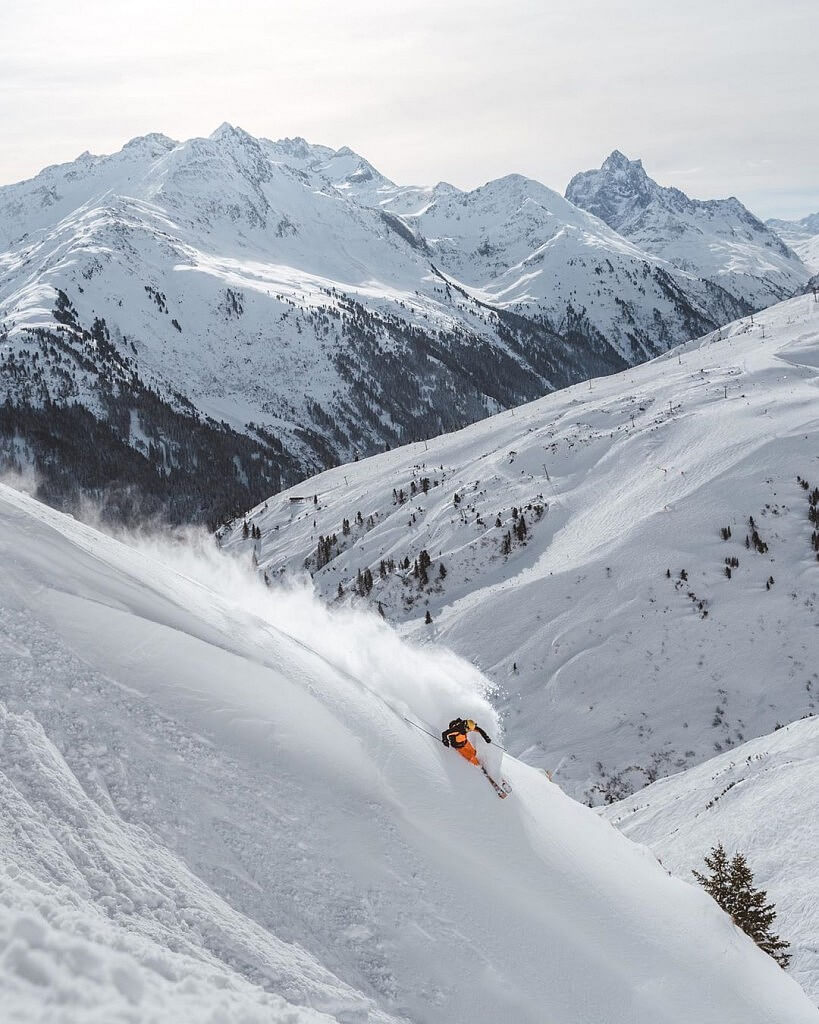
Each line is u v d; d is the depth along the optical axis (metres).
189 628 8.38
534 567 84.62
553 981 6.66
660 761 54.56
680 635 65.19
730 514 77.00
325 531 125.62
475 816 8.22
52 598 7.54
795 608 64.69
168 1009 3.41
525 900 7.45
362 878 6.48
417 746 8.77
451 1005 5.84
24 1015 2.84
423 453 152.00
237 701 7.59
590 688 62.94
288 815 6.64
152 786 6.12
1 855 4.59
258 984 4.79
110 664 7.13
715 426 96.56
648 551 75.69
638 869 9.95
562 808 10.36
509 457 115.56
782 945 16.38
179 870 5.49
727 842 27.17
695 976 8.04
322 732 7.88
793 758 34.53
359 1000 5.32
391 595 92.06
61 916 3.86
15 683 6.30
